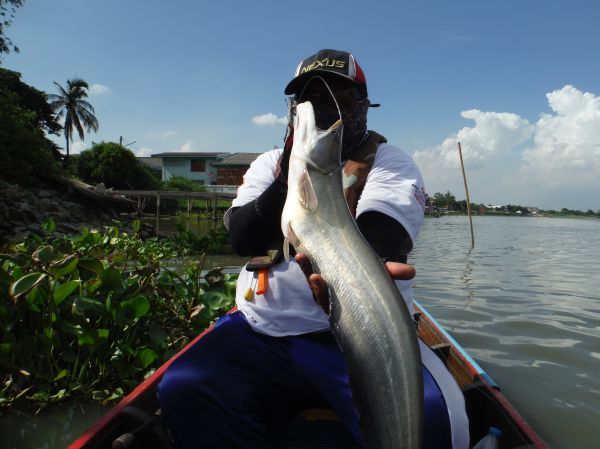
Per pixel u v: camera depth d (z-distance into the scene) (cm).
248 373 191
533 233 3152
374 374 142
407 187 187
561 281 955
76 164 3825
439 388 173
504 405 237
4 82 3534
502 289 845
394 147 209
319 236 153
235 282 494
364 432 148
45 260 366
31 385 372
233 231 202
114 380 399
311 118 161
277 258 197
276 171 216
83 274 432
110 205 2297
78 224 1811
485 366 459
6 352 367
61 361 400
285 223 161
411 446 139
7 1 1805
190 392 180
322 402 204
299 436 207
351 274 147
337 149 158
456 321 612
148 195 2983
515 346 515
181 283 481
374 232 178
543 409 377
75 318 385
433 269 1120
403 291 192
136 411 206
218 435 181
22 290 335
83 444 186
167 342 439
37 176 2112
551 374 441
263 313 194
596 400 393
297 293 192
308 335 191
